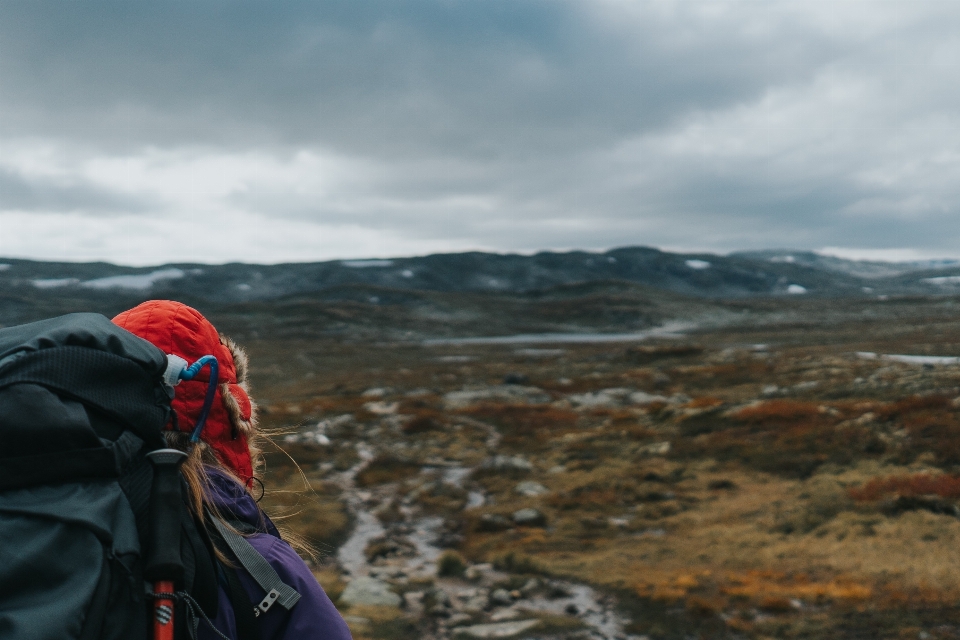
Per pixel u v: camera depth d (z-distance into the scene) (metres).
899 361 66.56
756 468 32.16
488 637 13.56
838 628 11.83
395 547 23.12
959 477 24.16
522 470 37.12
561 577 18.12
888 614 12.00
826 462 30.66
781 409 40.91
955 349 93.44
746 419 40.91
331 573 19.81
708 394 64.56
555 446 43.28
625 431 44.53
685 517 25.39
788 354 89.75
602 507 28.56
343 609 15.66
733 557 19.03
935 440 29.41
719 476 31.84
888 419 34.03
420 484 34.41
